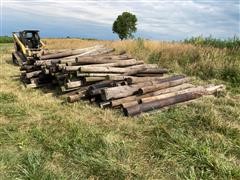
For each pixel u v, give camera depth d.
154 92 7.21
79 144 4.89
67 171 4.17
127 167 4.19
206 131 5.54
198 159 4.46
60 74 8.23
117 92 6.89
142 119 6.15
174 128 5.63
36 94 8.08
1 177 3.94
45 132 5.39
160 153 4.64
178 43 15.20
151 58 12.75
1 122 5.82
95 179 4.01
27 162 4.26
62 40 29.28
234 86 9.39
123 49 14.68
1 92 7.87
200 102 7.23
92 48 10.91
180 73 10.97
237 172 4.14
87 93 7.36
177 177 4.06
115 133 5.44
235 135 5.38
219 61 10.98
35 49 14.67
